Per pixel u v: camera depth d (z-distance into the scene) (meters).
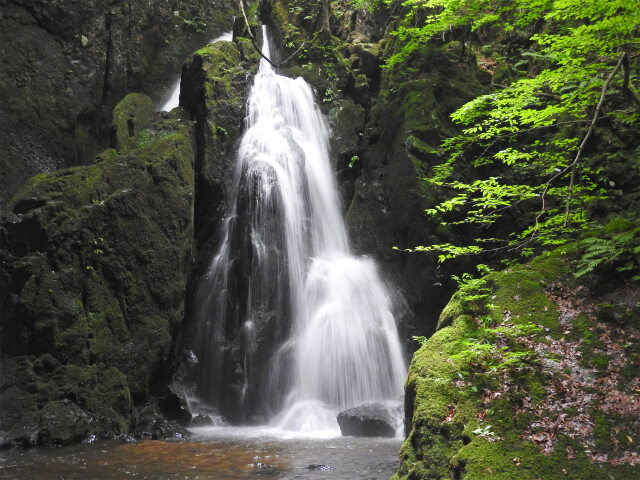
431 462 4.49
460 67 12.99
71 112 14.02
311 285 11.60
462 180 11.56
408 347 11.35
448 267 11.16
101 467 7.04
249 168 11.96
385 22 15.94
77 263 10.12
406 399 5.23
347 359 10.81
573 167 4.91
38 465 7.19
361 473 6.58
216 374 11.14
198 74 13.27
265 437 9.16
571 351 4.85
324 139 13.84
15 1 13.63
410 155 11.80
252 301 11.33
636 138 10.05
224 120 12.77
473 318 5.32
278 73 14.88
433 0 11.09
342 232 12.83
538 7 8.82
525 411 4.52
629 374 4.58
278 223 11.80
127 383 9.98
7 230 9.96
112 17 14.94
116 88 14.93
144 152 11.53
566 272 5.48
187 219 11.34
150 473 6.70
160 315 10.67
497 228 11.39
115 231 10.48
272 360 11.09
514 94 7.26
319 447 8.17
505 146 11.61
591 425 4.33
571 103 7.43
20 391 9.13
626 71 5.28
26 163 13.09
